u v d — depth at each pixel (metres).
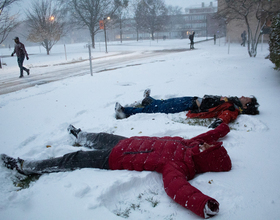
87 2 38.47
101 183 3.01
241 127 4.78
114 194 2.82
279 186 2.88
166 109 5.75
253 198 2.67
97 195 2.74
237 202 2.62
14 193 2.96
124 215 2.52
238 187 2.87
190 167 3.03
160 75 10.99
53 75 13.14
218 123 4.78
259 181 2.99
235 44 33.44
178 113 5.74
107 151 3.45
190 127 4.83
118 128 5.01
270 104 6.11
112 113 5.98
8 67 18.11
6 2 18.92
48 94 8.45
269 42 8.73
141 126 5.01
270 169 3.25
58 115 6.16
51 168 3.41
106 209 2.60
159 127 4.90
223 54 19.31
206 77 9.64
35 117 6.10
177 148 3.20
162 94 7.26
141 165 3.19
